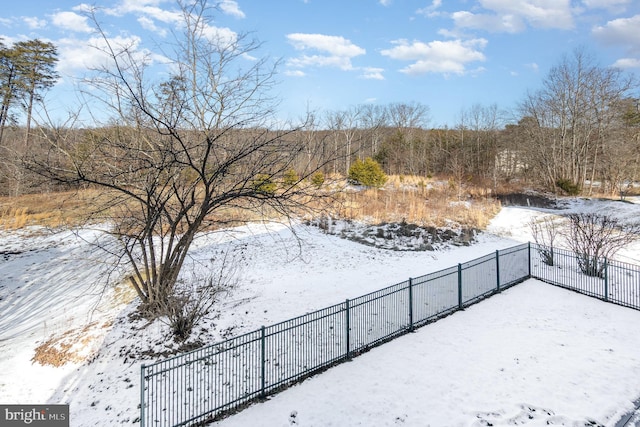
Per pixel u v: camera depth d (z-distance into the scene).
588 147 43.56
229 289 13.65
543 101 47.50
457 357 9.34
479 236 24.72
